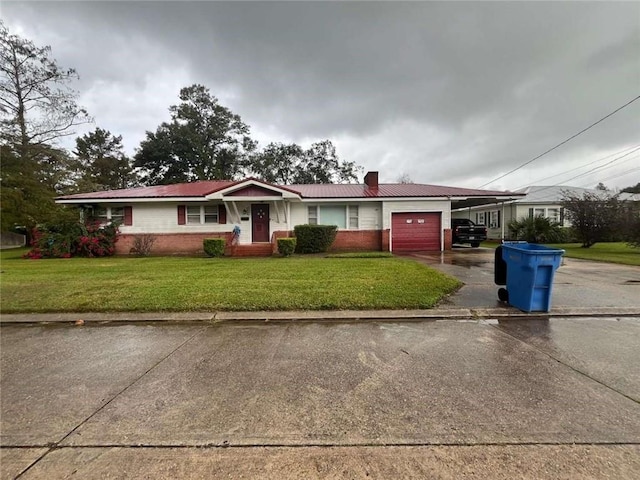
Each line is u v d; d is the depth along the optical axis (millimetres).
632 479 1706
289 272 8164
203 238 15875
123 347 3818
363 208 16344
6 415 2396
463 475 1746
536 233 20109
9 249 22109
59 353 3646
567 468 1791
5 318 4945
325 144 42531
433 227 15992
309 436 2115
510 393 2637
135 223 15820
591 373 2986
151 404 2539
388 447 1995
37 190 19047
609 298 5699
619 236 16047
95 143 42438
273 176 40094
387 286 6418
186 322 4781
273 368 3186
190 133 34812
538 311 4969
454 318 4805
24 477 1772
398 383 2834
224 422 2283
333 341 3914
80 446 2037
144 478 1759
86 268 9406
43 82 22797
